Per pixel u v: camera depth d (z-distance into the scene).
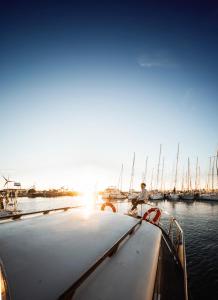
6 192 26.31
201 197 69.94
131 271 1.96
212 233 19.20
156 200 68.81
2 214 22.09
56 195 112.19
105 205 6.05
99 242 2.31
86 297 1.51
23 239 2.29
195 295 9.06
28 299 1.40
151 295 1.70
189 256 13.30
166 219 26.25
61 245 2.17
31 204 56.16
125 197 65.19
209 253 13.73
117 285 1.71
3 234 2.43
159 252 2.68
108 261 2.04
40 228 2.67
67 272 1.70
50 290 1.49
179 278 2.76
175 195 68.69
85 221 3.09
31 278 1.61
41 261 1.85
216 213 34.62
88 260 1.90
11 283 1.55
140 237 2.88
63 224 2.88
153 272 2.05
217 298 8.81
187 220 26.88
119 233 2.68
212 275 10.66
